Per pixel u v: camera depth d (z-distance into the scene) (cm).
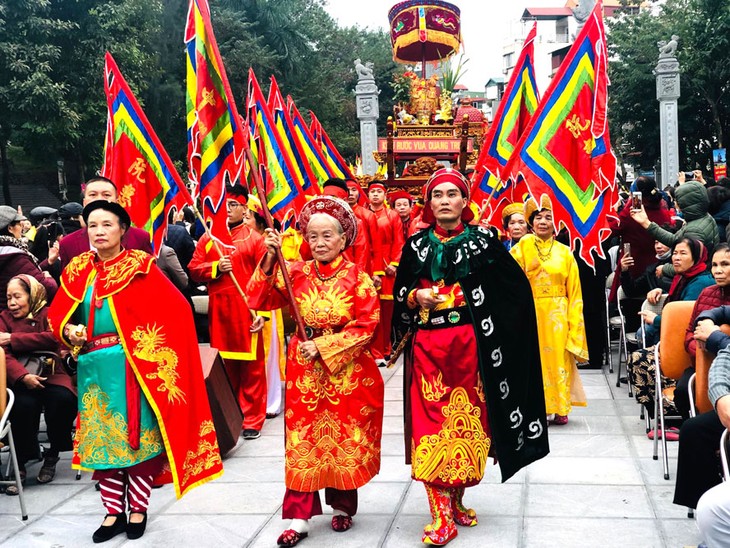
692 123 3303
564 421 683
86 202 523
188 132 571
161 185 612
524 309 460
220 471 495
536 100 758
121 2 2408
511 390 454
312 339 460
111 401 460
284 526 480
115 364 461
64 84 2134
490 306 450
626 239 878
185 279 727
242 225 711
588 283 891
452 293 448
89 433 464
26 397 577
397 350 478
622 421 688
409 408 475
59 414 584
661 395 555
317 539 456
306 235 461
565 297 677
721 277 496
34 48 2116
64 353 498
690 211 756
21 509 511
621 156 3619
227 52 3375
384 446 638
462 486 443
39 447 636
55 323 471
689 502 433
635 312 868
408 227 1047
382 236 942
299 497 449
